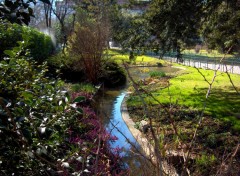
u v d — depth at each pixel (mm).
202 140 6012
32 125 2395
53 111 2830
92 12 31531
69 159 2787
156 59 22750
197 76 17281
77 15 28812
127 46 11664
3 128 2018
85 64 14547
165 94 10984
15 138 2221
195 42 11445
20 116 2234
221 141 6070
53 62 14539
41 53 15758
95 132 5184
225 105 9242
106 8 27703
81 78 14758
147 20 11195
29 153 2195
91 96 9680
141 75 17859
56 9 36219
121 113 9266
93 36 14688
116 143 5910
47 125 2516
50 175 2369
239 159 4492
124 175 3736
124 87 14992
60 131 2758
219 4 10594
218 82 14695
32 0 2500
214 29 11617
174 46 11141
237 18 10992
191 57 23344
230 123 7312
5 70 2953
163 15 10523
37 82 3328
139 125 7242
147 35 11336
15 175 2387
